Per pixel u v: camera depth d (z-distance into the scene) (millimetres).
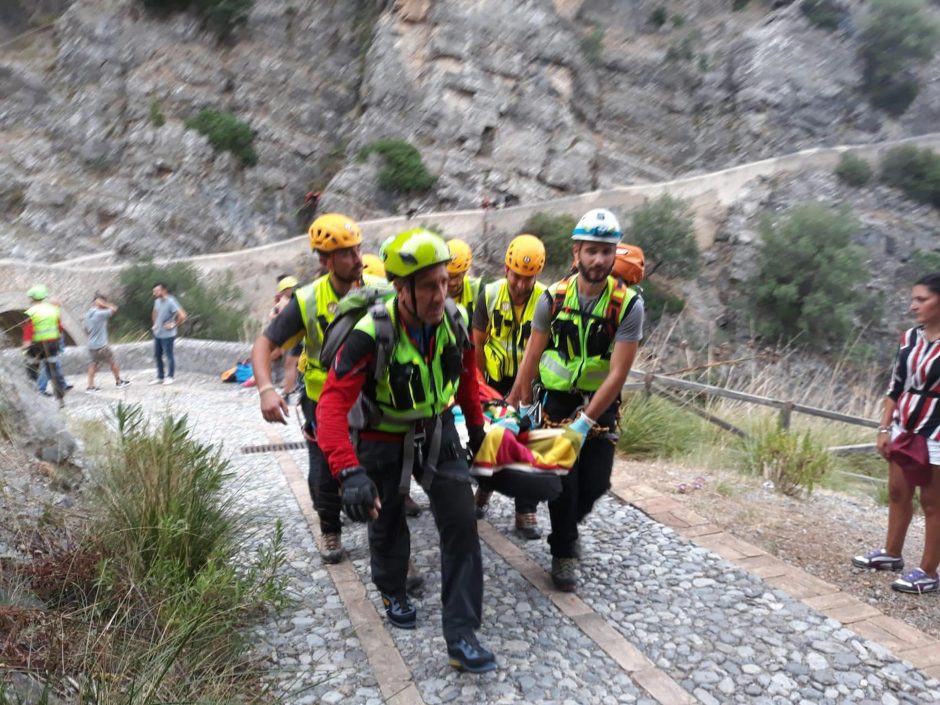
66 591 3197
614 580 3986
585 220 3410
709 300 35094
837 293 33094
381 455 3090
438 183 36719
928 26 43281
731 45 44594
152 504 3559
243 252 32250
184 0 38344
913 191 38188
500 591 3875
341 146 38906
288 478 5926
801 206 35500
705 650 3322
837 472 7148
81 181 34688
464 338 3062
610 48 44469
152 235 33719
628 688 3053
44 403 4441
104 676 2578
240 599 3334
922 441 4008
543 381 3750
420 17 39750
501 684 3061
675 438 7207
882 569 4324
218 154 35844
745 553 4352
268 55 39281
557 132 38906
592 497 3814
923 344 4066
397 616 3473
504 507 5207
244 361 13578
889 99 43688
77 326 21484
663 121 43219
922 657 3279
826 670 3176
